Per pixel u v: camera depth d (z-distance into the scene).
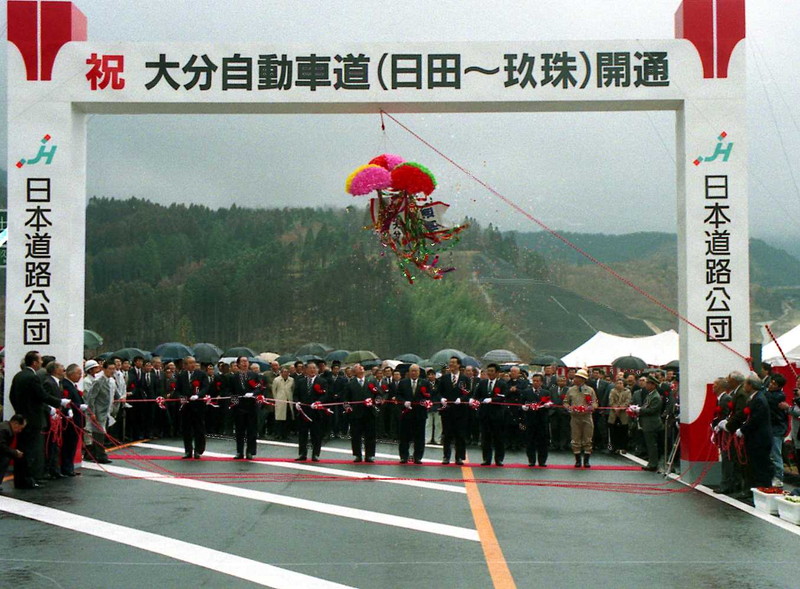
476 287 65.56
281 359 32.25
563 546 9.31
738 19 14.34
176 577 7.85
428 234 14.01
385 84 14.36
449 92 14.34
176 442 21.64
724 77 14.34
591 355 28.14
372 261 68.12
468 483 14.40
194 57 14.44
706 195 14.33
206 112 14.99
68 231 14.64
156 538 9.54
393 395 18.55
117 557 8.63
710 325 14.29
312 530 10.07
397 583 7.67
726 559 8.71
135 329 72.62
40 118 14.57
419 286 64.81
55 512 11.11
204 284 72.25
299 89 14.38
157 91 14.46
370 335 65.25
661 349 27.92
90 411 16.61
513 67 14.33
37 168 14.62
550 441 21.52
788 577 7.97
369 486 13.81
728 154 14.32
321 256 72.50
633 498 12.87
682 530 10.29
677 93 14.34
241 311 70.81
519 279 67.06
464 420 17.45
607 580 7.82
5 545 9.16
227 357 30.44
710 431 14.21
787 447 15.62
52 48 14.57
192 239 81.31
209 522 10.50
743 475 12.87
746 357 14.20
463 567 8.29
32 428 13.15
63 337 14.62
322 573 8.02
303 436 17.52
